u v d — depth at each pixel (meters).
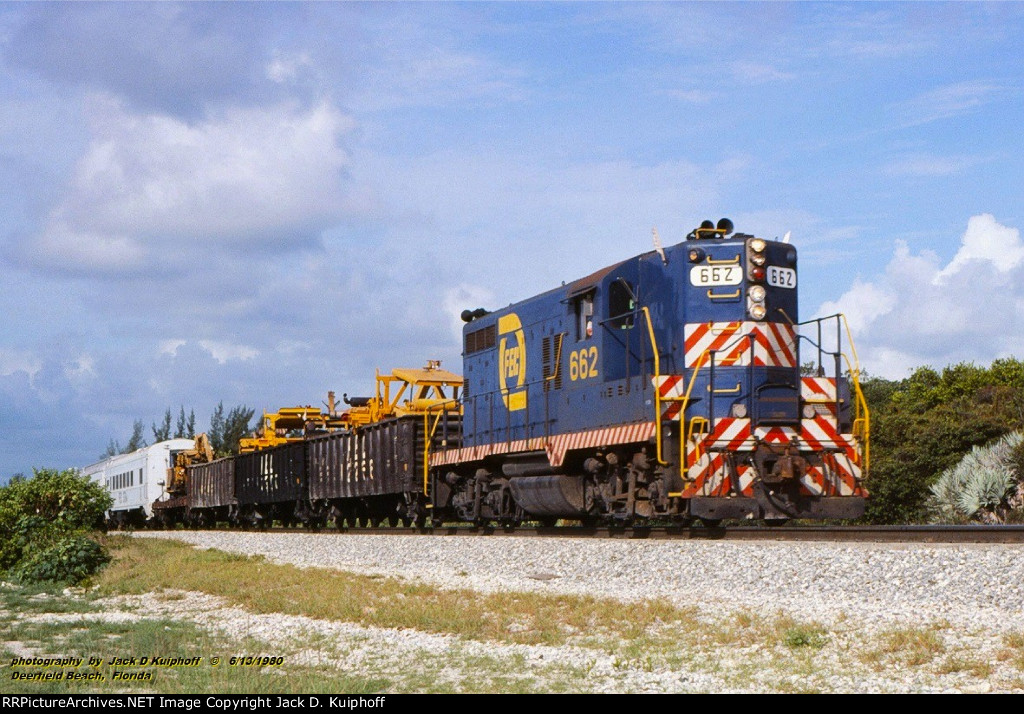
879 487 29.83
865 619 10.14
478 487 24.30
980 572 11.19
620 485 18.45
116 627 13.29
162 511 53.53
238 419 93.00
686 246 17.72
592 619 11.55
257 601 14.93
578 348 20.09
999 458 25.62
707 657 9.47
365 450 30.45
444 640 11.25
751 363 17.08
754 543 14.94
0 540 22.95
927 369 52.97
